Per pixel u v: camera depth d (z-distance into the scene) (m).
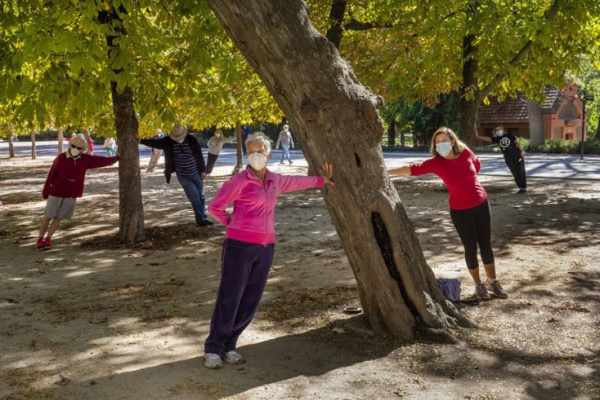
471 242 6.38
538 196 15.56
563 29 15.05
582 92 47.38
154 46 9.82
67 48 7.60
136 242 10.21
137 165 10.27
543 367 4.80
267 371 4.79
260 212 4.80
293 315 6.15
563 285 7.06
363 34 18.50
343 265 8.27
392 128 46.34
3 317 6.21
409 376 4.68
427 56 15.16
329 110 5.22
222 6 5.09
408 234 5.51
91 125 12.54
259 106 18.38
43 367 4.89
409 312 5.48
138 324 5.98
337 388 4.47
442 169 6.26
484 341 5.34
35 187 21.05
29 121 8.76
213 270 8.23
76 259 9.07
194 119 17.73
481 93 16.39
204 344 5.13
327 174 5.29
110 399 4.30
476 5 14.32
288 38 5.13
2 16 8.96
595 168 24.27
